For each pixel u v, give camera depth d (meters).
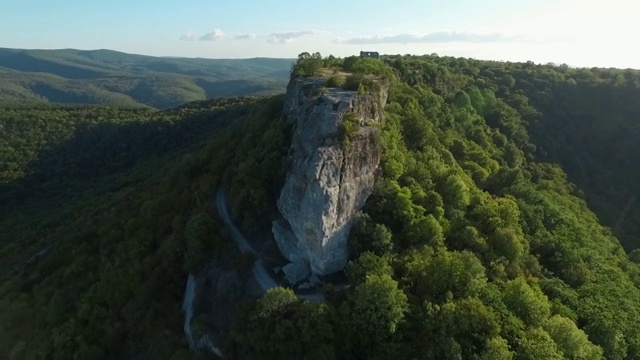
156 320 62.34
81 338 63.84
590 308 62.91
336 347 48.53
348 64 88.50
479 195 75.06
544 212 83.69
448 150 89.31
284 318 49.78
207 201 72.88
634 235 103.00
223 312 56.38
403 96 90.88
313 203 54.56
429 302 50.78
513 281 57.97
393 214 60.44
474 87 134.50
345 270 56.31
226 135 102.38
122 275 69.50
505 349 46.38
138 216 84.00
